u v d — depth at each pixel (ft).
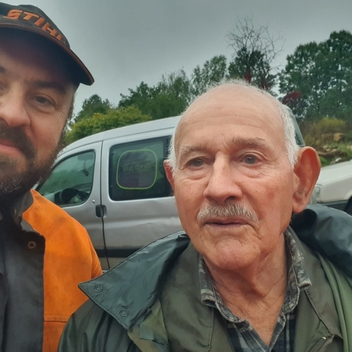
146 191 4.07
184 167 1.26
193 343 1.17
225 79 1.50
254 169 1.19
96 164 4.47
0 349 1.29
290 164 1.26
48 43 1.44
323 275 1.32
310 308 1.21
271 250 1.20
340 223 1.39
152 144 4.16
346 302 1.21
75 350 1.26
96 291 1.35
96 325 1.28
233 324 1.22
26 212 1.66
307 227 1.47
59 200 4.81
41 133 1.47
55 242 1.68
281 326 1.23
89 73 1.59
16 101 1.38
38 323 1.37
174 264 1.44
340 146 16.03
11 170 1.38
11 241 1.39
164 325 1.23
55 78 1.49
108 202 4.27
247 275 1.23
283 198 1.22
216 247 1.17
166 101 30.14
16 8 1.50
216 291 1.28
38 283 1.40
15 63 1.39
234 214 1.15
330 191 3.78
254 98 1.24
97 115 22.70
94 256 1.86
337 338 1.17
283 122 1.27
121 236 4.15
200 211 1.19
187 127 1.25
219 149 1.18
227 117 1.19
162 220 3.92
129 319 1.22
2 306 1.30
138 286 1.34
